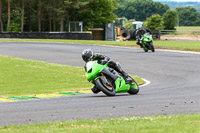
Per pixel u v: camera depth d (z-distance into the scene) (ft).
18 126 57.77
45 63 204.54
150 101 89.10
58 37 481.05
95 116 69.05
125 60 218.18
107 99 95.04
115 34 511.40
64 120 64.59
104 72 99.19
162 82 138.82
